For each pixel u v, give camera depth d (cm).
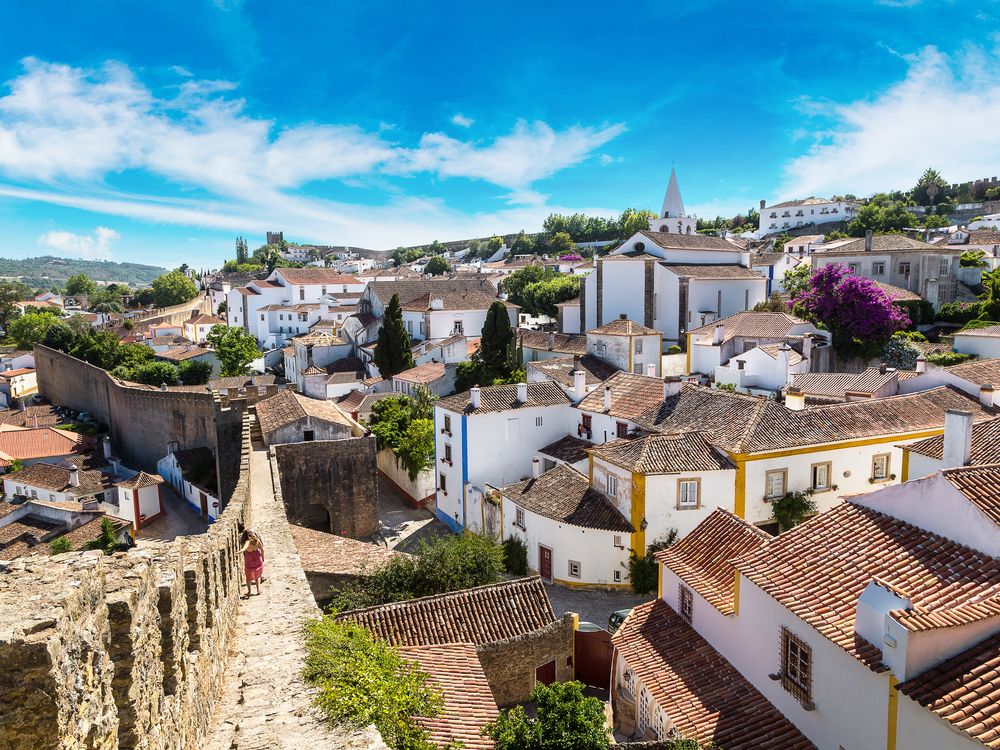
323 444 3691
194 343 10650
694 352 5750
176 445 6041
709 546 2139
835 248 7331
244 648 1447
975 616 1256
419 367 6669
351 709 1193
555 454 3978
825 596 1516
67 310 16325
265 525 2512
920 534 1584
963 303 6291
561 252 16588
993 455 2381
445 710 1537
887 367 4941
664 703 1730
